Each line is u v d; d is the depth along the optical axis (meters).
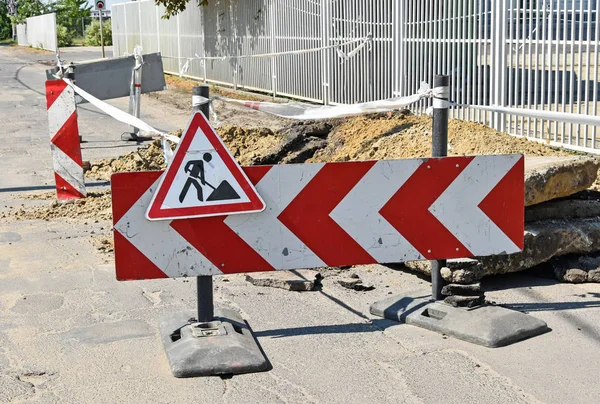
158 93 21.88
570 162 6.26
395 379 4.43
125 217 4.73
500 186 5.18
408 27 12.46
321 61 15.90
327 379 4.44
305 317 5.44
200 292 4.93
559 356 4.70
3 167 11.72
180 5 23.77
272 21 18.41
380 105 5.72
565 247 6.06
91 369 4.62
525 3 10.11
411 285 6.08
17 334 5.18
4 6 68.75
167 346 4.80
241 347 4.65
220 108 17.77
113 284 6.20
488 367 4.56
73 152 9.12
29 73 29.58
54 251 7.14
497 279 6.18
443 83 5.17
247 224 4.88
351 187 4.98
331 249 5.01
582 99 10.09
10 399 4.24
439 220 5.14
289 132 9.45
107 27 51.50
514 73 10.46
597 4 9.10
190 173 4.72
